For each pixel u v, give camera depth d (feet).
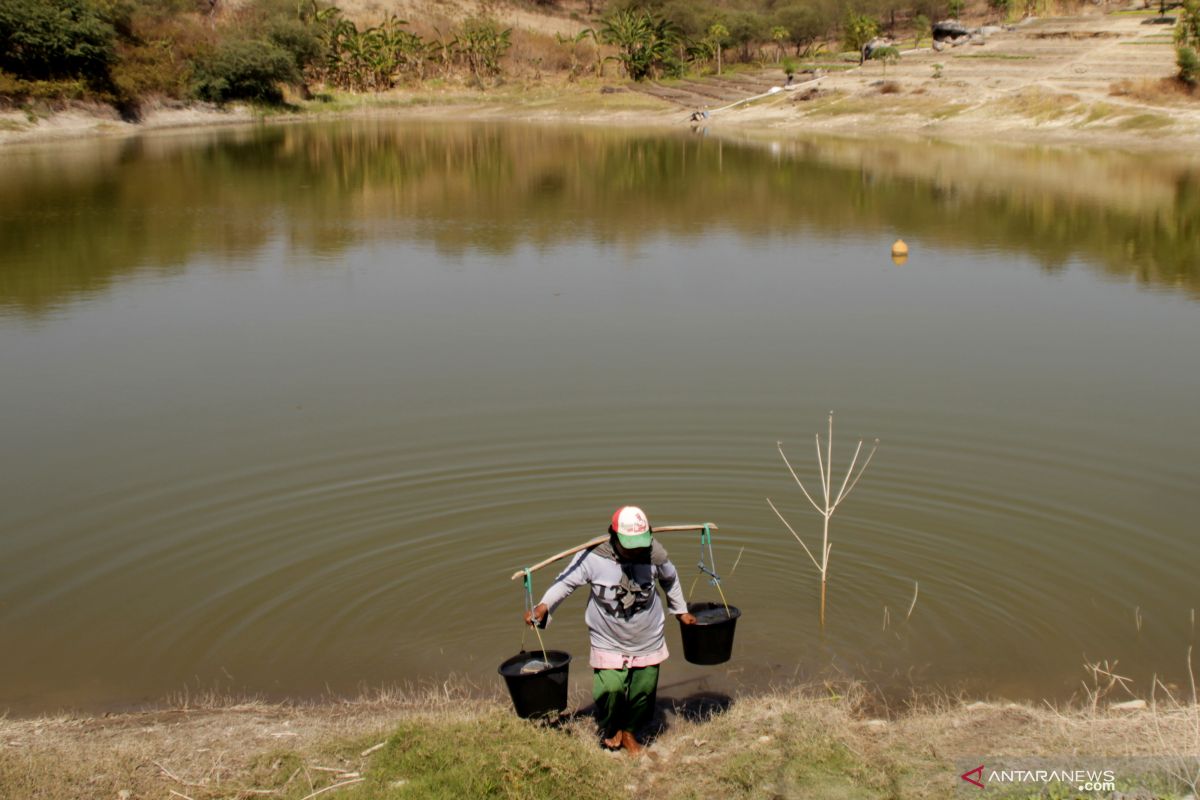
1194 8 178.91
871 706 22.07
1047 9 294.87
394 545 29.68
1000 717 20.49
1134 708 21.26
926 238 82.38
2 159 153.58
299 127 239.50
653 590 19.39
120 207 104.37
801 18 361.10
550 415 40.37
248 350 51.01
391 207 105.40
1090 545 29.19
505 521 31.09
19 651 24.84
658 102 277.64
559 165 150.30
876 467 34.83
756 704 21.72
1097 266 70.13
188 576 28.27
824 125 207.62
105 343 52.70
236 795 18.06
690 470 34.71
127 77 227.61
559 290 64.28
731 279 67.26
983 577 27.58
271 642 25.00
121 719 21.68
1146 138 157.48
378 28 335.06
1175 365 46.44
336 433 38.91
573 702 22.16
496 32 342.85
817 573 27.89
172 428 39.96
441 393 43.52
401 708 21.86
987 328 53.67
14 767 18.99
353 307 60.29
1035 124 177.17
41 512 32.53
